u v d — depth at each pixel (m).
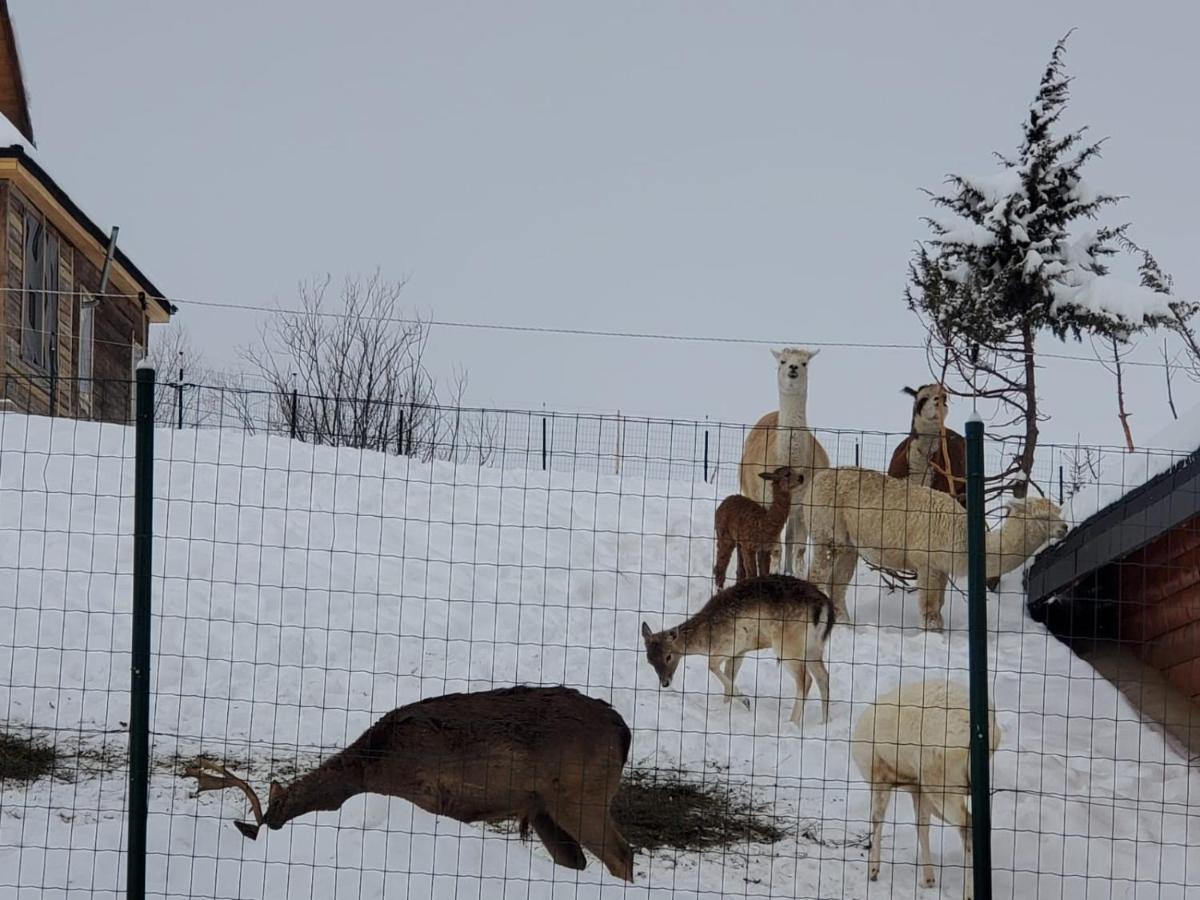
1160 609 17.64
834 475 20.02
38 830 11.48
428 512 21.20
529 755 11.48
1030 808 13.98
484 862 10.74
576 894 10.48
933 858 12.98
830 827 13.67
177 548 20.31
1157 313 32.75
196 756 14.38
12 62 36.88
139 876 9.40
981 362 32.53
